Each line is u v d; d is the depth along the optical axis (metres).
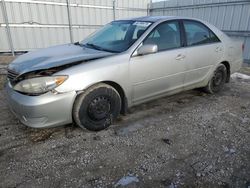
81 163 2.33
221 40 4.20
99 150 2.56
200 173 2.21
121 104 3.13
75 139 2.77
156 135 2.90
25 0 8.37
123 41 3.25
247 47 7.86
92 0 9.82
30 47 8.99
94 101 2.80
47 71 2.52
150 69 3.18
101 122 2.93
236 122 3.31
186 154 2.51
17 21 8.45
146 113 3.54
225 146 2.68
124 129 3.03
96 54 2.95
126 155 2.47
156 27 3.30
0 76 5.43
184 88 3.81
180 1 9.79
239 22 7.88
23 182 2.06
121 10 10.77
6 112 3.48
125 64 2.92
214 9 8.55
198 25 3.91
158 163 2.35
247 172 2.24
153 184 2.06
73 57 2.83
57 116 2.58
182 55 3.52
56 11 9.16
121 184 2.05
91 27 10.22
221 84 4.51
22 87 2.53
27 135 2.85
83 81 2.61
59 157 2.43
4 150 2.53
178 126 3.15
